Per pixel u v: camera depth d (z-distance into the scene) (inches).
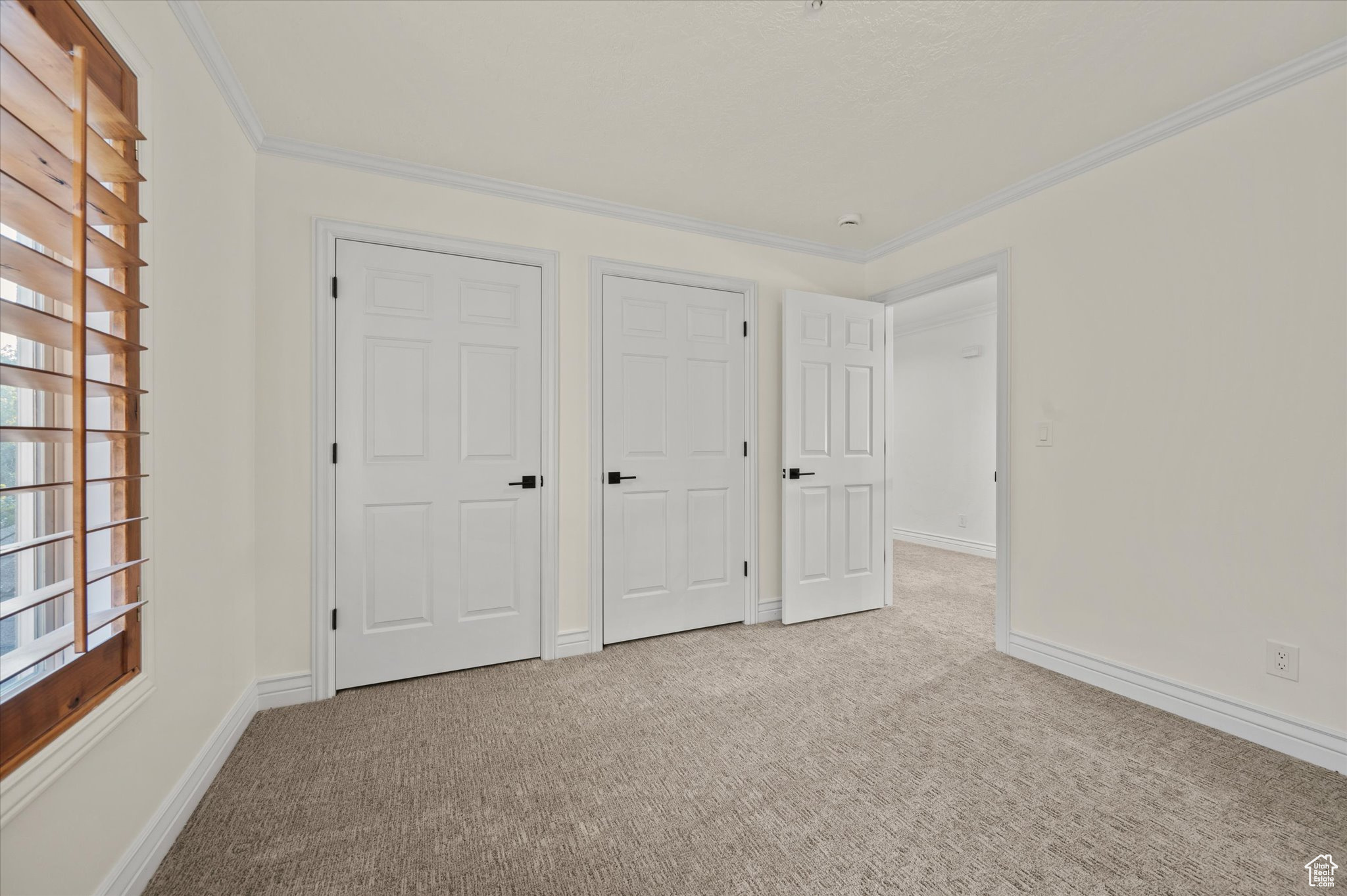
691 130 90.8
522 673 104.7
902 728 84.0
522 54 72.7
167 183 58.1
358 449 98.0
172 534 59.1
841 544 139.9
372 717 87.5
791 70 76.4
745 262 135.1
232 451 77.9
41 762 37.8
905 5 64.6
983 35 69.6
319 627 94.0
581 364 116.0
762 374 137.0
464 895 52.9
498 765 74.4
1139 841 59.9
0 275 37.2
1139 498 92.7
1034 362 108.7
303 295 93.7
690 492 128.0
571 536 114.7
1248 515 80.3
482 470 107.1
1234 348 81.7
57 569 47.7
